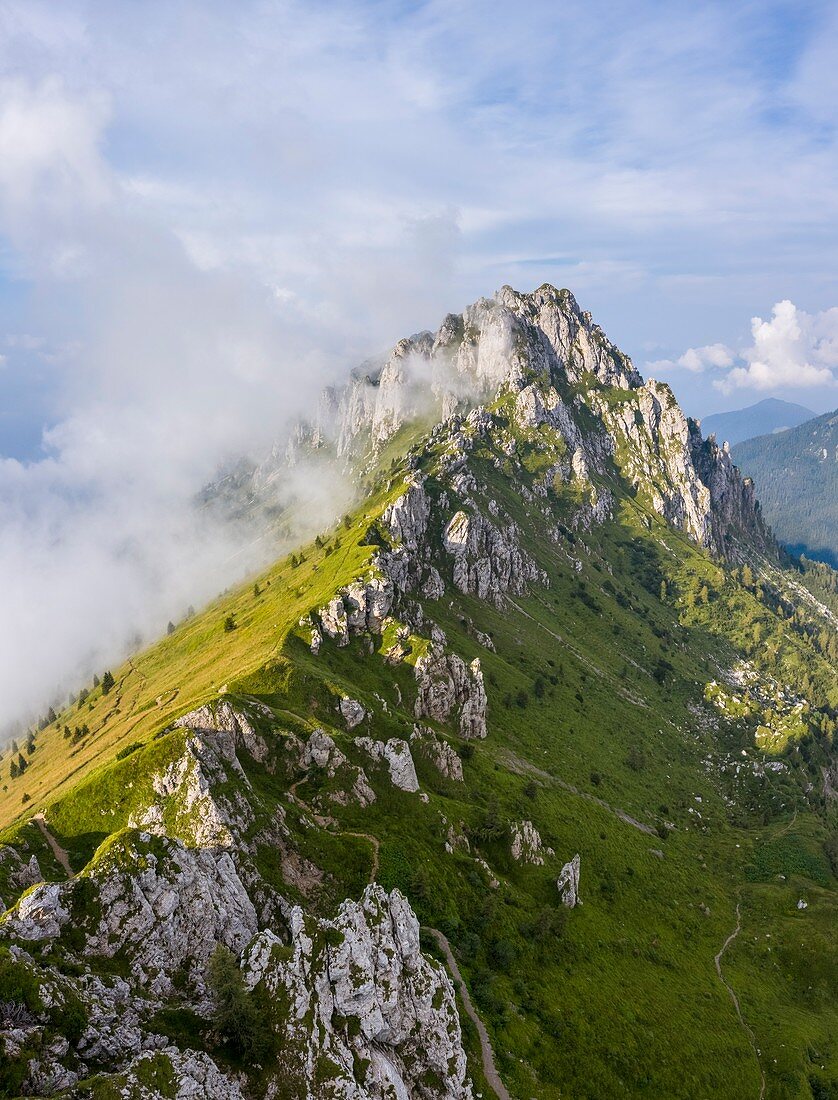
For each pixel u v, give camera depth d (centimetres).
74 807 10894
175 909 7375
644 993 12456
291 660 17338
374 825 12425
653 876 17600
